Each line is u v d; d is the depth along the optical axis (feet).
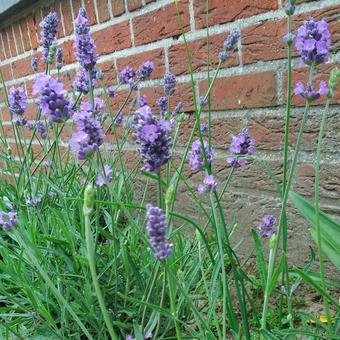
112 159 2.50
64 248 1.55
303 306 1.61
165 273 1.18
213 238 1.74
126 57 2.56
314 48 1.03
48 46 1.94
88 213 0.86
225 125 2.08
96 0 2.68
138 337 1.15
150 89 2.44
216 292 1.26
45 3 3.14
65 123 0.98
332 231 1.10
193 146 1.38
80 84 1.77
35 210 1.86
